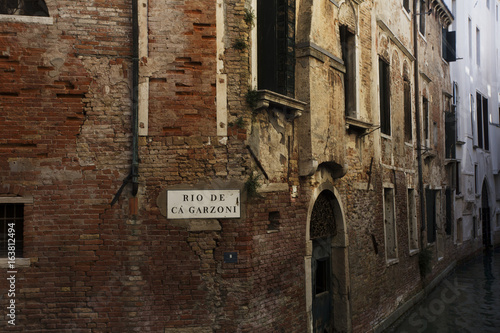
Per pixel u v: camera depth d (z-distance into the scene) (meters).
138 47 7.81
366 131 12.40
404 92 16.73
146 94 7.80
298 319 9.05
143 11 7.85
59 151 7.69
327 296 10.80
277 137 8.67
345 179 11.26
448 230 22.45
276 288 8.49
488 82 31.77
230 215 7.83
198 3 7.97
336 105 10.27
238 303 7.77
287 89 8.98
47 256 7.61
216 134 7.88
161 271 7.72
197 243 7.78
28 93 7.68
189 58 7.91
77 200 7.67
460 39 25.81
